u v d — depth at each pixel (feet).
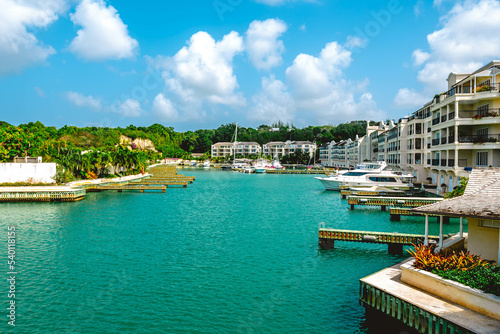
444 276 50.49
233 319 56.54
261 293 65.67
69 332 52.47
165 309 59.52
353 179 215.72
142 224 123.75
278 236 106.63
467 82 151.02
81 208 158.40
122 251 90.22
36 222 125.90
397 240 88.53
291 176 415.03
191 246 95.35
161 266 79.36
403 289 52.75
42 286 68.03
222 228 117.70
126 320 56.03
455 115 145.79
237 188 262.88
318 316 57.47
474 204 54.54
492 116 137.28
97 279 71.61
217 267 78.95
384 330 52.44
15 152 223.30
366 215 142.00
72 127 479.41
